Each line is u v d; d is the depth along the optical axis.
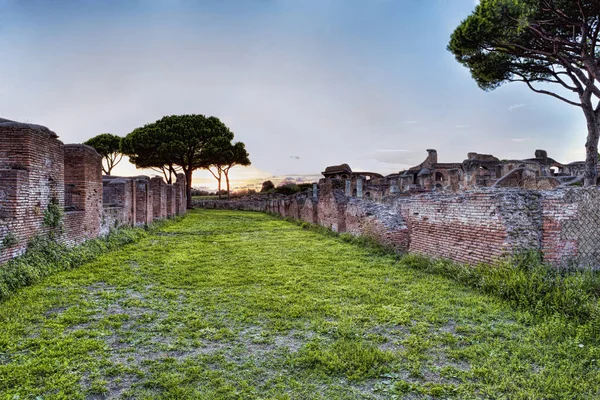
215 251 11.64
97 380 3.68
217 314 5.64
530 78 18.17
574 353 4.05
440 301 5.98
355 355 4.11
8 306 5.80
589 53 14.21
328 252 11.09
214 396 3.41
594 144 16.55
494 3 13.86
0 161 8.16
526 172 27.36
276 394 3.44
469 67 18.44
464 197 7.98
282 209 30.31
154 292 6.81
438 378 3.71
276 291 6.80
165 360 4.11
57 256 8.77
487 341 4.48
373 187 27.17
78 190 11.22
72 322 5.24
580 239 7.02
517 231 6.88
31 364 3.94
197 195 68.00
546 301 5.32
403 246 10.83
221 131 42.50
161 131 39.25
